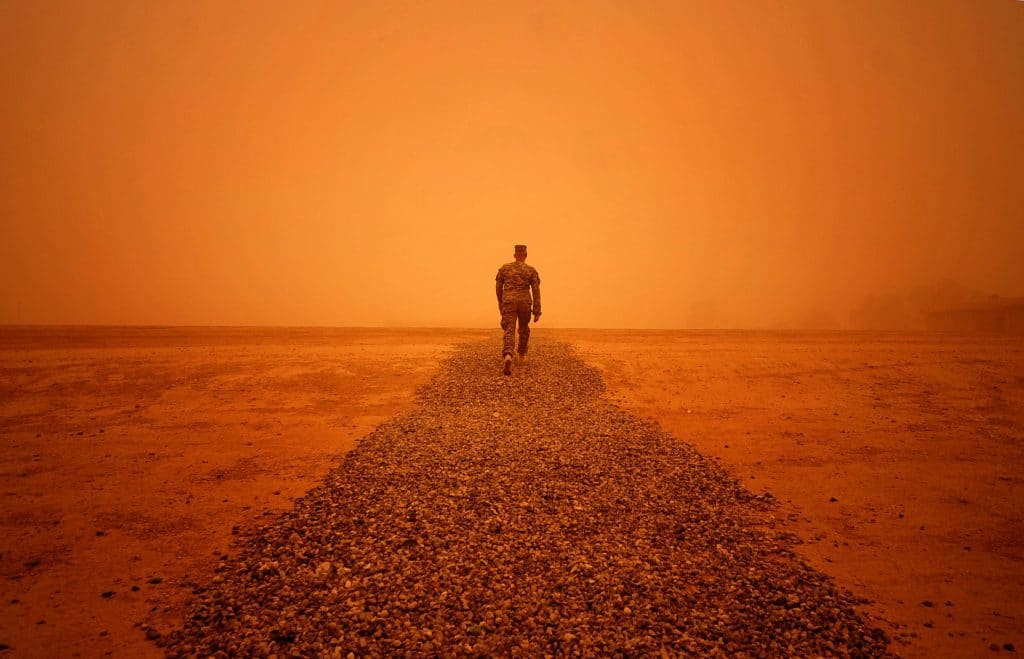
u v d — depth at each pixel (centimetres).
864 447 681
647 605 345
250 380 959
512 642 310
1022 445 683
